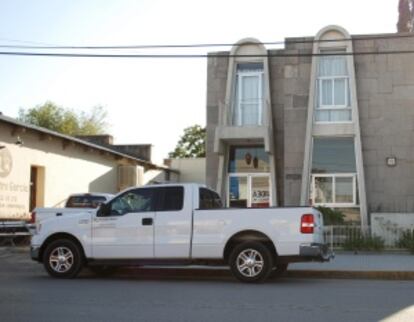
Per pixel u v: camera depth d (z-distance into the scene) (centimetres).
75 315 894
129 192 1377
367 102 2398
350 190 2392
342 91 2439
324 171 2419
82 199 2145
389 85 2389
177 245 1321
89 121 6009
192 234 1317
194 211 1325
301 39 2489
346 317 885
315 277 1462
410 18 2895
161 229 1333
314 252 1262
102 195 2158
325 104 2445
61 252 1382
